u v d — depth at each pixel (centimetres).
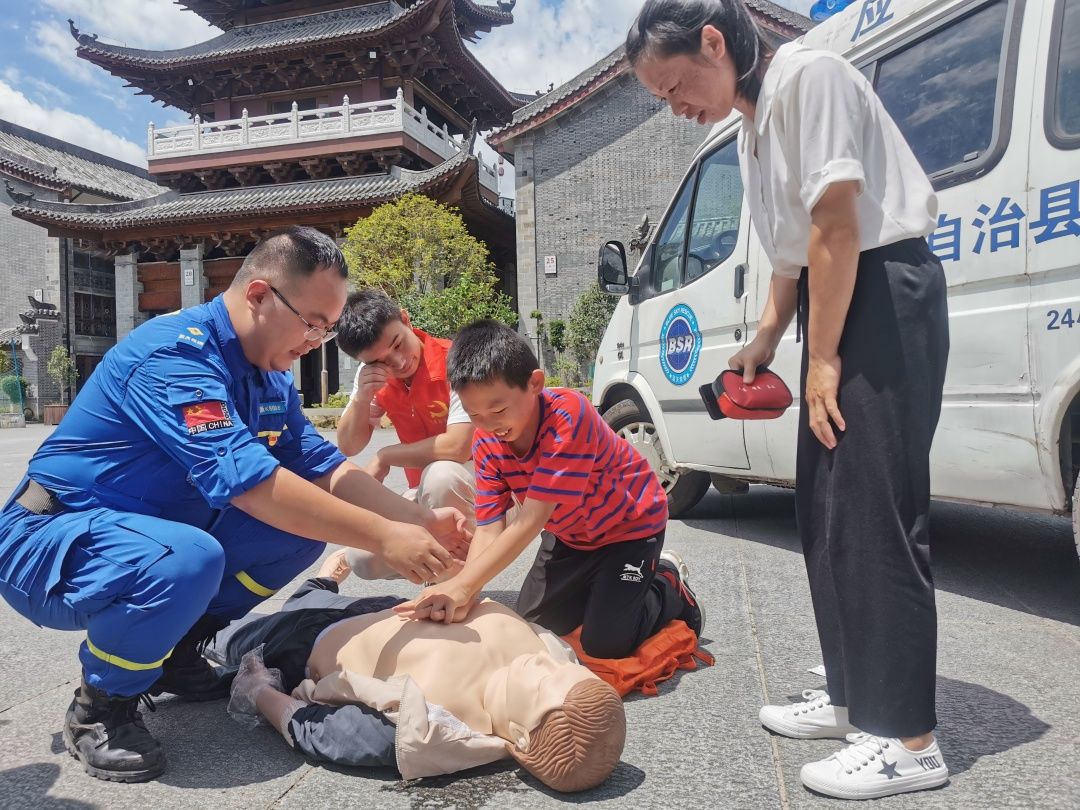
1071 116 266
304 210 2125
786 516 520
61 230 2294
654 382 482
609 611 237
